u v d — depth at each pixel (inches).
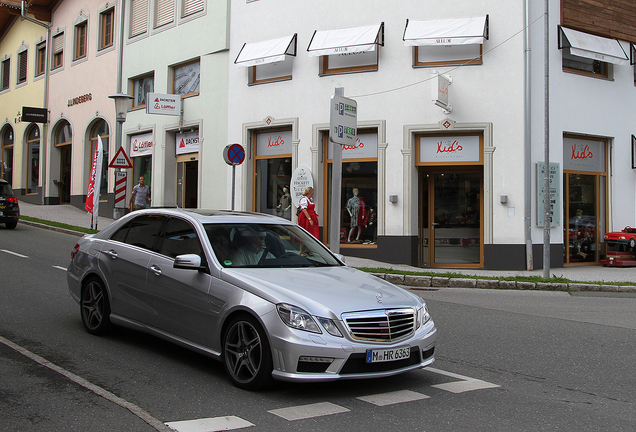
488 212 599.2
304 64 690.2
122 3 964.0
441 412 188.1
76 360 236.2
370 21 651.5
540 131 601.9
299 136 690.2
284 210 715.4
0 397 189.5
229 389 205.0
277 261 239.3
